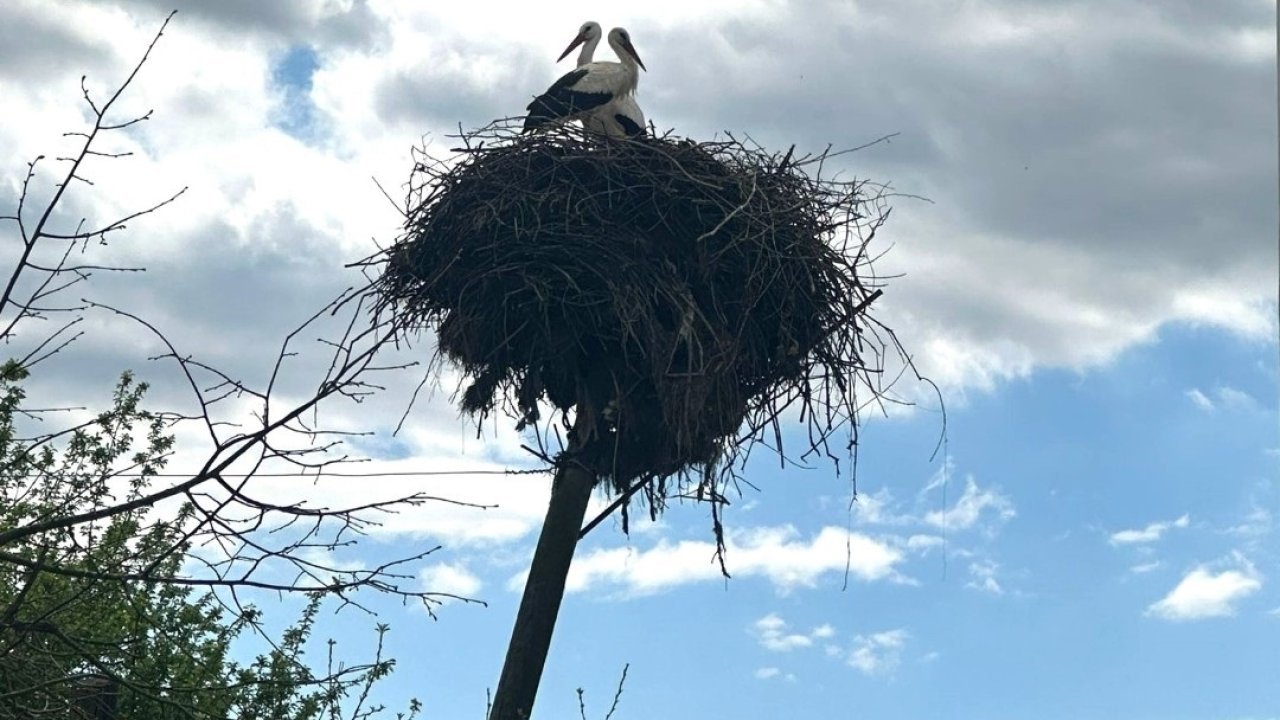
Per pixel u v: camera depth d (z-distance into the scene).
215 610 5.10
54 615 4.20
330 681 3.81
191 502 3.55
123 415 4.74
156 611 4.95
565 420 5.06
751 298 5.09
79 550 3.86
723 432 4.93
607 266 5.00
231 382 3.50
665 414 4.77
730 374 4.99
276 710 4.59
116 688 4.17
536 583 4.77
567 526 4.83
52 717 3.76
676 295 5.01
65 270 3.61
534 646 4.69
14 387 3.97
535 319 5.01
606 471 4.89
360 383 3.49
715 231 5.04
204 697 4.06
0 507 4.49
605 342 4.99
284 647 4.81
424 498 3.68
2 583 4.48
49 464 4.64
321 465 3.55
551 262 5.04
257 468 3.53
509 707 4.62
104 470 4.53
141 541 4.11
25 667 3.80
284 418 3.50
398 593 3.67
